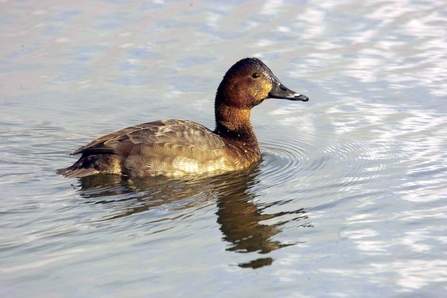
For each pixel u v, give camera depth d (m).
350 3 19.42
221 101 12.69
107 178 11.34
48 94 15.47
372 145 13.16
